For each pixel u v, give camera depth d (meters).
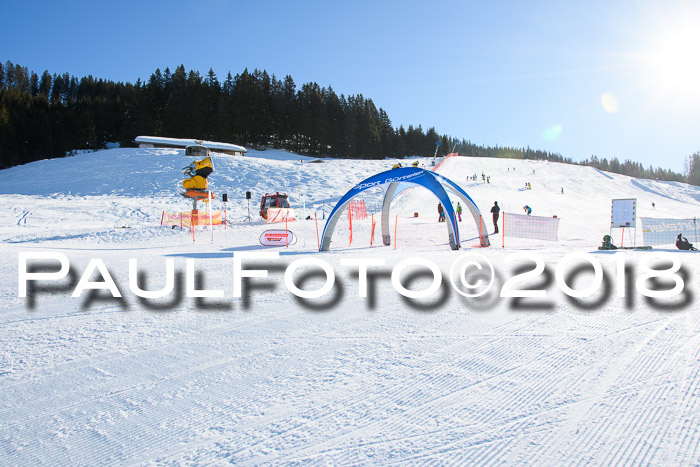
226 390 3.69
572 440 2.82
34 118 82.69
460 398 3.44
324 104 108.81
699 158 121.31
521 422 3.06
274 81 110.50
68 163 58.09
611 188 58.88
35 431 3.11
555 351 4.41
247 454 2.76
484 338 4.87
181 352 4.62
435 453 2.72
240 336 5.12
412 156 124.00
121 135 93.12
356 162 70.38
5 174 54.25
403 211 32.94
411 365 4.13
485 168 71.88
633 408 3.20
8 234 20.06
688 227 15.47
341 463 2.64
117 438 2.99
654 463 2.56
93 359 4.46
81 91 129.50
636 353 4.29
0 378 4.02
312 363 4.25
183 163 55.88
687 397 3.35
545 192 51.59
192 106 94.62
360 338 4.96
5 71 132.38
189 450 2.83
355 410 3.29
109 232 20.02
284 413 3.27
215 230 20.77
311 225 23.00
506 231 18.61
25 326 5.62
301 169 56.47
